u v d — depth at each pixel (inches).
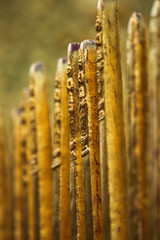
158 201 84.6
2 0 262.7
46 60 256.7
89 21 254.5
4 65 258.4
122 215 67.6
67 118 77.0
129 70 81.3
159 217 86.2
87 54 67.9
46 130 88.4
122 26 242.1
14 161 112.3
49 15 260.8
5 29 260.2
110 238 67.0
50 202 87.5
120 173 67.5
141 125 82.2
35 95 88.4
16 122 111.4
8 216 120.8
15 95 256.2
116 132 67.3
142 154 83.6
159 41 79.5
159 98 80.2
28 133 97.7
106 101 66.9
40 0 261.6
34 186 89.5
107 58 67.1
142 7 249.0
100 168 67.6
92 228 67.3
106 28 67.2
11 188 116.6
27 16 261.4
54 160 78.9
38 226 88.6
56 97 78.5
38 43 259.9
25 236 98.2
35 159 89.7
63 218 76.5
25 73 257.8
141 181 84.2
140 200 84.5
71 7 259.0
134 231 85.8
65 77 77.2
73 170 70.5
